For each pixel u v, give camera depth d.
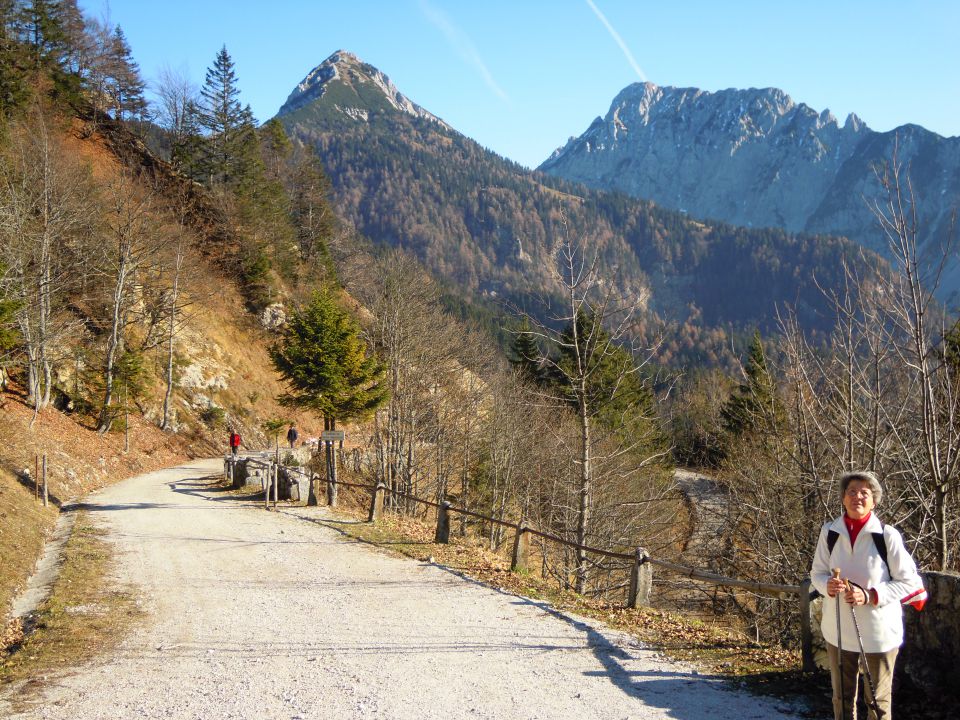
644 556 10.69
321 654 8.44
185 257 50.72
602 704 6.70
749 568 22.19
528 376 42.53
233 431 48.12
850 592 4.89
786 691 6.93
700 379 49.97
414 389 37.88
